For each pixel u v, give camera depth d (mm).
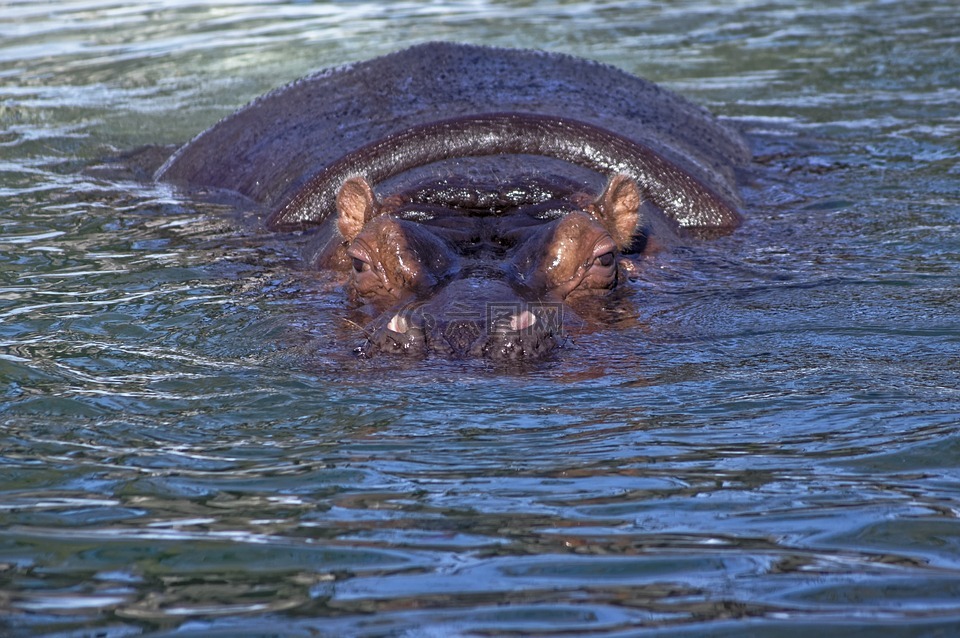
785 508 16703
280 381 22203
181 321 26281
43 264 31438
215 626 13828
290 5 80938
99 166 44438
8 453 19094
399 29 71125
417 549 15664
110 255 32312
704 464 18219
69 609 14289
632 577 14805
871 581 14578
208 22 75625
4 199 39156
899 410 20297
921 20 72125
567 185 31141
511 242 27641
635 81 44219
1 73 62375
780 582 14609
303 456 18828
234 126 42781
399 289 25828
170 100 55688
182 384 22234
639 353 23641
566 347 23703
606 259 26812
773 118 50750
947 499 16844
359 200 29453
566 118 35406
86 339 25078
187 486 17797
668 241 32156
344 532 16203
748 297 27594
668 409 20609
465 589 14562
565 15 76312
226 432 19906
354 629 13680
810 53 64438
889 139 46062
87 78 60906
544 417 20281
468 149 34062
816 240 33031
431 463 18484
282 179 37438
